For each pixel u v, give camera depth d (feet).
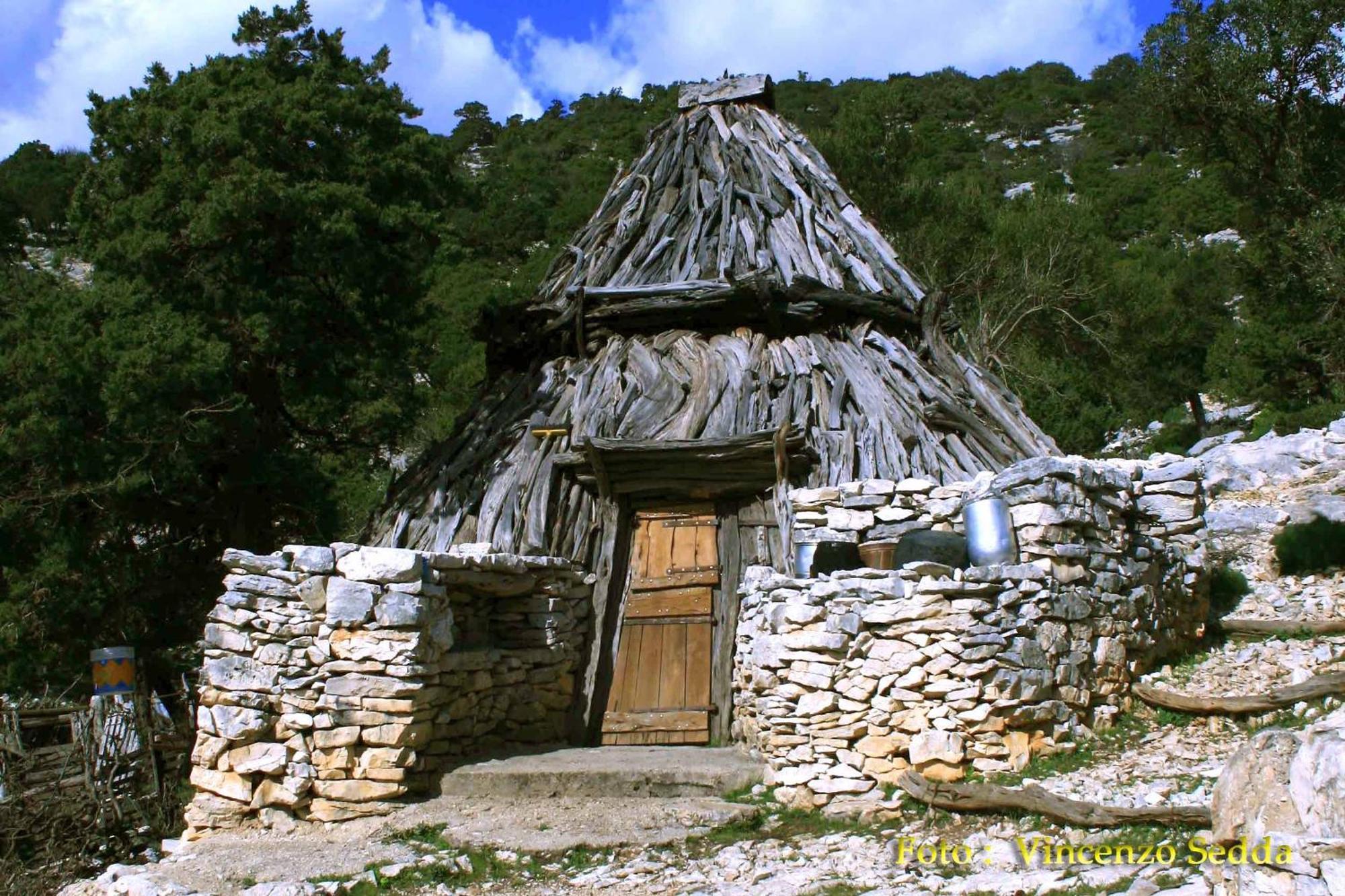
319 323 46.19
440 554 29.01
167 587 45.37
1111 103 264.72
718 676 33.58
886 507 31.09
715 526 35.96
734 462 35.17
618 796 27.53
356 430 51.80
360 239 43.09
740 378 37.19
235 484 44.27
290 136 44.09
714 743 32.63
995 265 78.89
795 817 25.08
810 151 49.19
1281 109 59.47
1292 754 16.16
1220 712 26.45
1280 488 48.80
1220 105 59.82
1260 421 80.94
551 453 36.96
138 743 35.70
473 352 90.74
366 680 27.30
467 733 30.12
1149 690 27.76
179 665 45.44
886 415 35.45
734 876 21.59
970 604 25.29
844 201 46.47
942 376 39.29
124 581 43.73
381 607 27.50
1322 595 34.96
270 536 48.11
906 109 85.92
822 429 35.32
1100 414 85.05
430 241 46.32
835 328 40.09
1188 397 100.73
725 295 39.86
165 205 43.37
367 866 23.25
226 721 27.37
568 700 33.99
